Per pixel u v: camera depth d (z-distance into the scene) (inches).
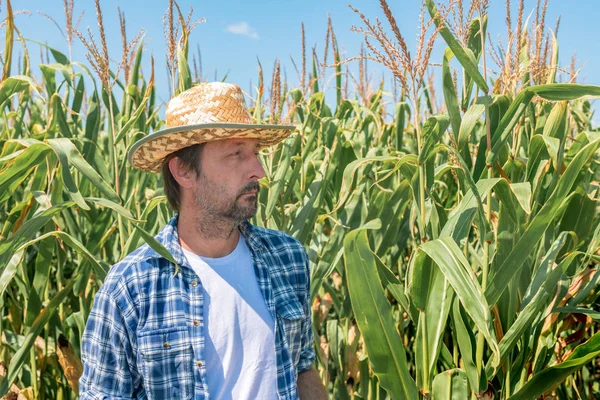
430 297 89.7
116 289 62.7
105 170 135.1
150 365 61.6
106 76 121.6
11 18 116.0
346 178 105.2
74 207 127.2
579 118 186.1
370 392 133.4
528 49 120.3
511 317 98.0
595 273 102.9
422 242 88.8
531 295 95.7
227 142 64.9
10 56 118.3
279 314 68.3
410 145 183.2
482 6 92.1
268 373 65.7
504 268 87.4
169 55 116.1
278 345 67.1
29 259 147.6
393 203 125.1
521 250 86.5
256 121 131.6
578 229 109.8
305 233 127.4
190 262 66.9
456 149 92.8
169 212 125.7
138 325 62.4
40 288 115.9
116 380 63.2
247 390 64.1
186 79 117.1
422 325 89.7
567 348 125.8
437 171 102.2
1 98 119.0
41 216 92.0
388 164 150.0
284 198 133.3
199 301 64.0
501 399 105.7
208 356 63.6
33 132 161.3
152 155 68.6
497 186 91.4
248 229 71.2
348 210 139.3
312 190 125.4
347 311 136.3
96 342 62.7
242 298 66.7
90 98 138.3
